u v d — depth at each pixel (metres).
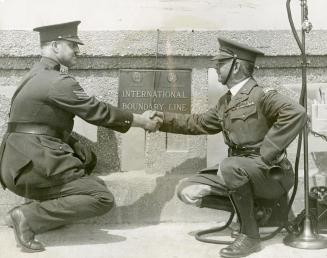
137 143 3.95
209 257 3.01
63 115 3.26
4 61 3.87
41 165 3.11
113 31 3.86
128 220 3.78
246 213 3.04
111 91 3.94
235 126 3.18
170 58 3.89
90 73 3.93
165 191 3.78
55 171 3.12
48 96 3.18
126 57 3.89
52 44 3.42
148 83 3.91
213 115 3.48
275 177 3.00
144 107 3.91
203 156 3.91
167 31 3.88
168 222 3.79
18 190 3.18
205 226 3.71
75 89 3.23
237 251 2.99
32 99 3.19
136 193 3.77
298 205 3.77
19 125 3.21
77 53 3.55
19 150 3.13
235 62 3.21
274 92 3.05
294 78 3.96
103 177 3.80
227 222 3.45
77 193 3.16
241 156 3.18
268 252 3.06
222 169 3.05
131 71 3.91
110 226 3.71
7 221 3.36
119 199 3.77
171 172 3.90
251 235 3.04
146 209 3.78
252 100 3.13
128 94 3.92
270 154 2.96
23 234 3.12
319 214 3.42
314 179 3.79
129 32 3.87
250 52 3.22
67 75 3.29
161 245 3.24
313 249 3.11
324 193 3.48
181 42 3.86
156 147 3.89
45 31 3.43
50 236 3.46
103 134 3.92
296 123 2.94
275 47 3.89
